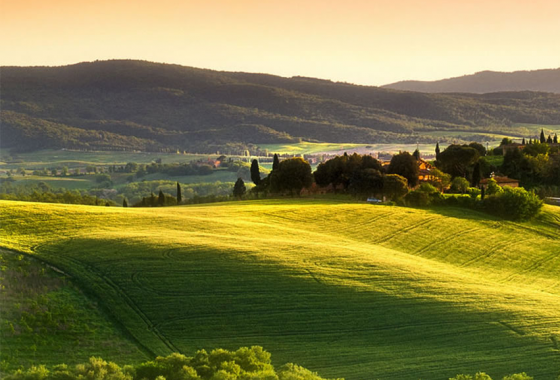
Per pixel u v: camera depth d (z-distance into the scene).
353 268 87.31
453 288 83.00
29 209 105.06
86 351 63.44
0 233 90.38
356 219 131.38
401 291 80.31
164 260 83.62
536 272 112.75
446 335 69.62
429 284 83.69
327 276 82.88
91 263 81.12
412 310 75.00
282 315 72.31
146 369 56.03
